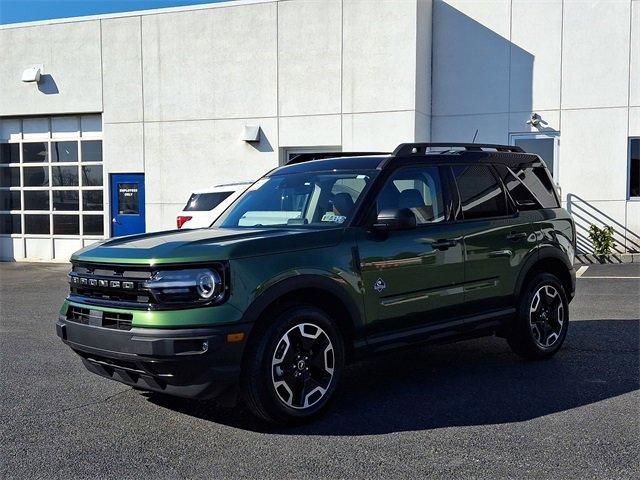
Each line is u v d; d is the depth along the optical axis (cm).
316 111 1636
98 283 485
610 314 885
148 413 521
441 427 477
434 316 567
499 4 1605
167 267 454
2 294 1253
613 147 1547
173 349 437
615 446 436
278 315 477
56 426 493
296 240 494
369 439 457
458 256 582
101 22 1808
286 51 1655
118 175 1822
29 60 1884
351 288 511
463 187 611
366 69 1589
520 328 641
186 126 1748
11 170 1967
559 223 689
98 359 484
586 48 1552
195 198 1216
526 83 1595
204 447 449
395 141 1572
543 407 518
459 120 1647
